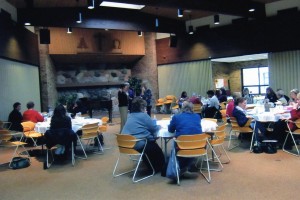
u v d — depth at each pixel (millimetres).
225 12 8875
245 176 4211
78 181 4367
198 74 12438
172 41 11773
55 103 12188
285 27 9773
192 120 4223
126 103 7473
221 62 14023
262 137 5621
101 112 13758
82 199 3674
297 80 9648
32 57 10078
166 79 13469
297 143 5887
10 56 8289
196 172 4520
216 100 8258
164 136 4473
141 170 4793
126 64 14305
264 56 12562
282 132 5750
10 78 8375
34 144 7020
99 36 12281
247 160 5020
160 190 3848
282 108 6422
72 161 5242
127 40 12961
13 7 8836
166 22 11930
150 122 4406
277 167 4539
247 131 5594
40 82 10812
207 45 12000
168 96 12969
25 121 6730
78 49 11922
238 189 3734
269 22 10133
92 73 13664
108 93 13984
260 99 8906
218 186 3881
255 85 14250
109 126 10102
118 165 5121
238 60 13789
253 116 5578
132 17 10992
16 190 4105
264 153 5422
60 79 13070
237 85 14711
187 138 3938
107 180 4355
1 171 5055
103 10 10414
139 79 13477
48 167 5164
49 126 5500
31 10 9250
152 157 4508
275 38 10031
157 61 13648
